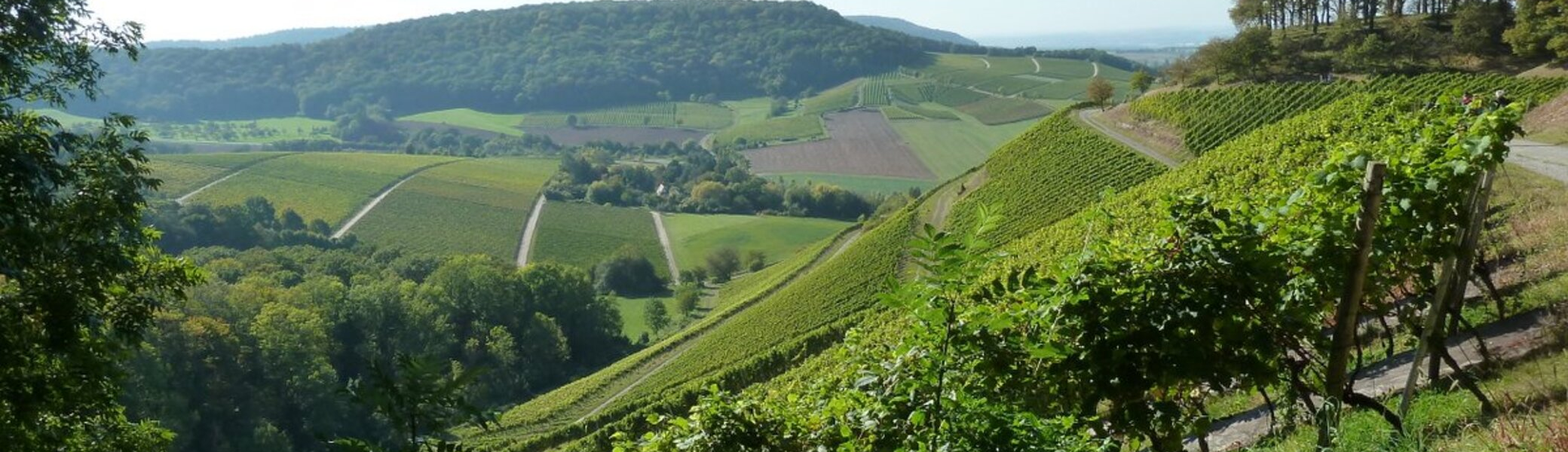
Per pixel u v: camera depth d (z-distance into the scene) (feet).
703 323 276.62
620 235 464.65
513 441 204.54
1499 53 279.90
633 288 395.34
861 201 521.24
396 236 435.53
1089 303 24.52
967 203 270.87
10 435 40.63
